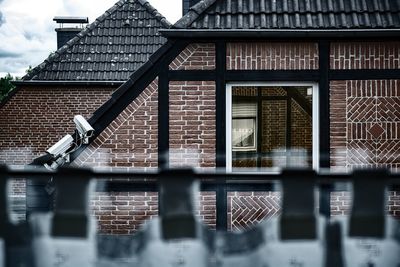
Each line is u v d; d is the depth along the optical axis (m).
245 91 8.87
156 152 8.88
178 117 8.84
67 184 2.86
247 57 8.77
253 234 2.88
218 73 8.77
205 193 8.68
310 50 8.77
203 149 8.84
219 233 2.89
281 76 8.76
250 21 8.77
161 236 2.85
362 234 2.80
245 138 8.88
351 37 8.64
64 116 19.05
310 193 2.79
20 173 2.84
